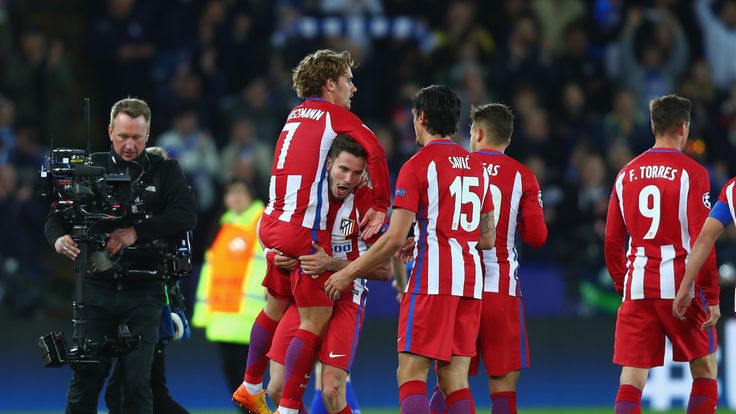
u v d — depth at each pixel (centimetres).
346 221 2491
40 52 5259
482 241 2516
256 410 2619
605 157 5188
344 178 2425
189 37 5575
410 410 2384
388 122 5328
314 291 2464
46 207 4731
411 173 2406
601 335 4306
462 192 2436
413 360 2422
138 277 2611
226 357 3262
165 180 2681
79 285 2508
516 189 2652
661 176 2638
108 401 2780
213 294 3269
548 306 4409
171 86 5306
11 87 5159
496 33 5725
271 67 5312
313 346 2472
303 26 5594
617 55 5628
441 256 2416
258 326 2611
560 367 4284
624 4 5897
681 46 5688
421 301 2416
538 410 4225
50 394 4097
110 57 5412
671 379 4153
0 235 4556
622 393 2639
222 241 3284
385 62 5381
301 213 2447
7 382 4084
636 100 5584
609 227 2712
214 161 5006
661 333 2653
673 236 2627
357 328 2520
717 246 4422
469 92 5203
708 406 2638
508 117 2698
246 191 3284
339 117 2445
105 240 2548
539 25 5562
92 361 2502
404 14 5678
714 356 2667
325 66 2489
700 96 5528
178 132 5003
